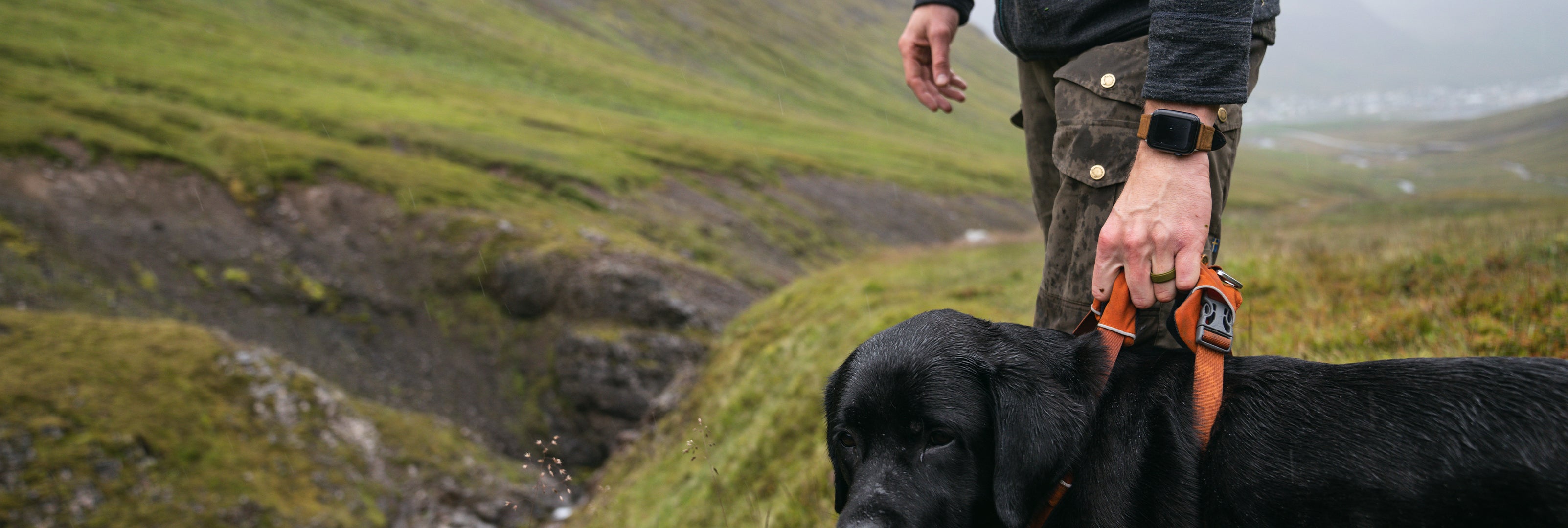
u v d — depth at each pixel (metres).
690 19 139.25
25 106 37.22
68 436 17.12
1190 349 1.71
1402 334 4.38
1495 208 29.91
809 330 13.37
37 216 28.81
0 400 17.16
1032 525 1.77
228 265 30.80
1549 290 4.33
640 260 31.38
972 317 1.91
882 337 1.88
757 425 9.74
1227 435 1.62
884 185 72.44
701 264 43.44
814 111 116.31
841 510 2.12
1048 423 1.65
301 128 53.09
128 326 21.17
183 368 20.28
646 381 26.92
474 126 61.91
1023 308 10.08
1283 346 4.65
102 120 40.31
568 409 27.20
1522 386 1.42
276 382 21.30
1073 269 2.06
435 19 100.00
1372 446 1.48
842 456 1.95
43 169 31.39
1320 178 142.62
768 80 124.69
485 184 43.94
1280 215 35.16
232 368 21.05
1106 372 1.75
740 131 88.88
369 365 28.20
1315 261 7.75
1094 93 1.96
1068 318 2.09
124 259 28.81
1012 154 118.06
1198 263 1.69
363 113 59.03
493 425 26.69
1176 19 1.71
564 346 28.39
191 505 17.05
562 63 99.31
